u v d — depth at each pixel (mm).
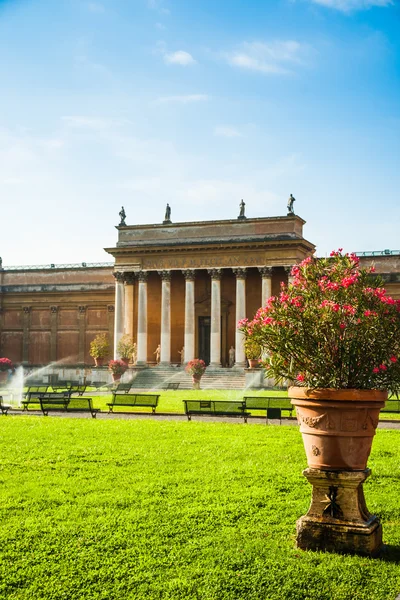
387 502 16344
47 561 12047
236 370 81875
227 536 13484
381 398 12117
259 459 22312
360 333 12414
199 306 91500
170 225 89562
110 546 12844
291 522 14523
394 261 87312
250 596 10438
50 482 18516
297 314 12875
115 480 18875
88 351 99125
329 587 10664
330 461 12188
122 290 90125
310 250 87750
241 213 87000
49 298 101875
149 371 85250
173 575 11312
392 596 10336
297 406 12539
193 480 18828
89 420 36000
